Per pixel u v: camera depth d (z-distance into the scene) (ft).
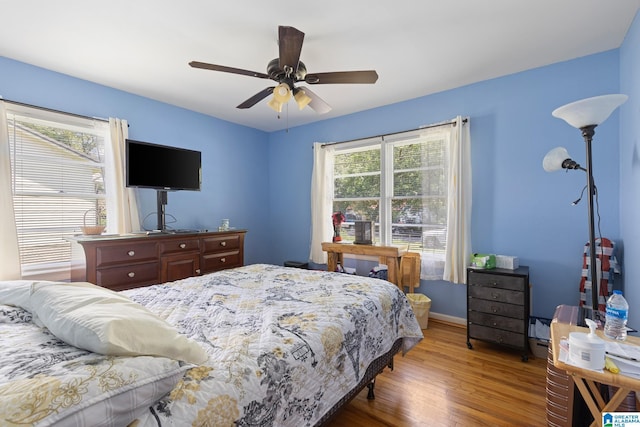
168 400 2.60
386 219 12.11
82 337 2.71
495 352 8.39
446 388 6.59
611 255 7.51
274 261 16.03
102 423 2.14
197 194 12.65
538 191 8.94
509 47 7.77
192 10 6.24
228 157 13.97
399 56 8.19
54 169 9.05
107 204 10.03
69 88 9.17
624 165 7.29
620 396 3.41
